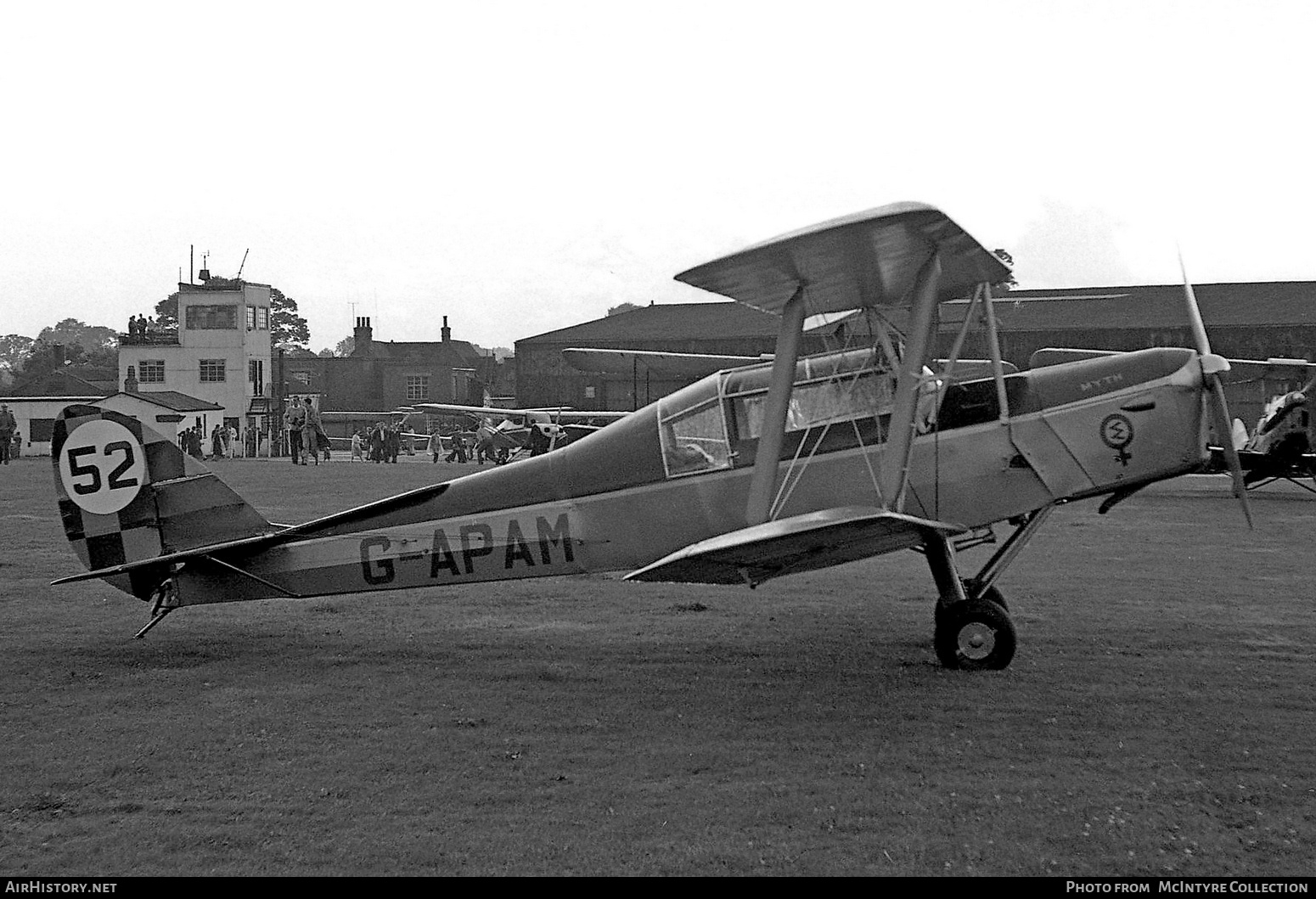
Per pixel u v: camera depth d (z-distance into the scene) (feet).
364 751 22.57
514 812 19.13
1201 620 36.22
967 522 30.81
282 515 71.15
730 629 35.24
